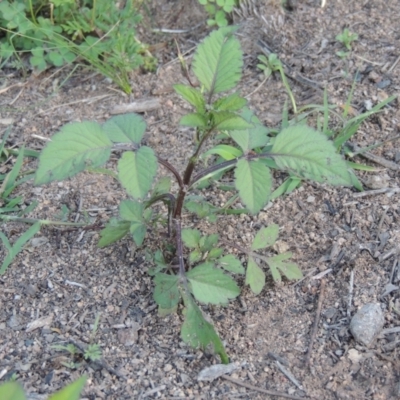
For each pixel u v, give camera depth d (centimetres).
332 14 66
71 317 47
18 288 49
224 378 44
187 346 46
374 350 45
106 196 55
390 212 52
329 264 50
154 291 45
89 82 65
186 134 59
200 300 43
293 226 52
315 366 45
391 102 59
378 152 56
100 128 41
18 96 64
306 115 58
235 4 66
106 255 51
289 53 64
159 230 51
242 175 41
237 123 40
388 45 63
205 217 51
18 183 55
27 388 44
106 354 45
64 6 64
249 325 47
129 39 62
